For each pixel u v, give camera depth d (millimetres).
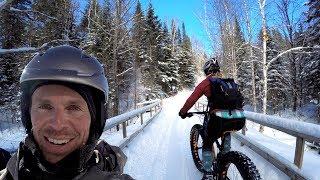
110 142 6625
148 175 5953
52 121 1026
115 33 21016
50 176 1036
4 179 1072
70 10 17656
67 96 1051
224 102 4578
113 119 6148
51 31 16375
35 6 15477
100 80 1144
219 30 28859
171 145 8625
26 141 1043
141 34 26656
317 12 24062
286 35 23297
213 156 5059
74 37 20078
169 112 21797
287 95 37812
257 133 7684
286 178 4316
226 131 4664
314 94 28984
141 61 42531
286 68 37250
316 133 3572
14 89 23594
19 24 15672
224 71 27422
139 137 8898
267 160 5219
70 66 1069
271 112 38000
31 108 1070
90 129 1135
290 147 5672
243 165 3363
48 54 1093
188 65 68312
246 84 39750
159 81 51906
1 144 12219
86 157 1082
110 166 1498
